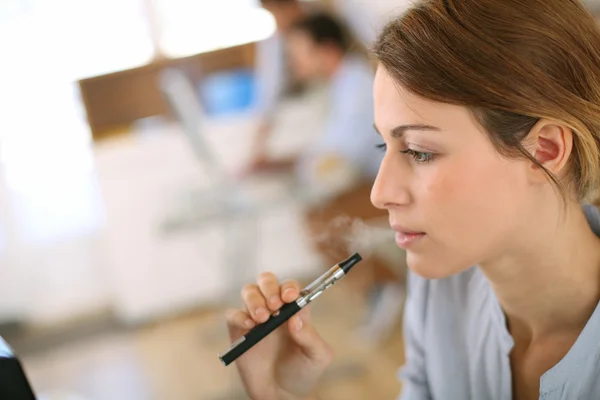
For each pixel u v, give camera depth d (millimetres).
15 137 3016
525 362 827
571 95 650
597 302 750
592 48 670
